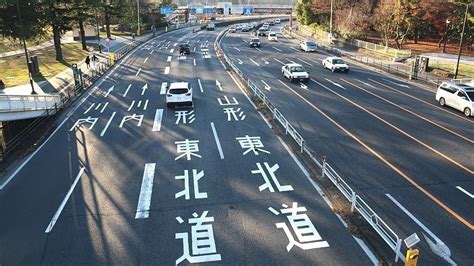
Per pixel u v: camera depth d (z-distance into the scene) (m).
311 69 39.44
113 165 16.64
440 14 48.88
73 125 22.17
